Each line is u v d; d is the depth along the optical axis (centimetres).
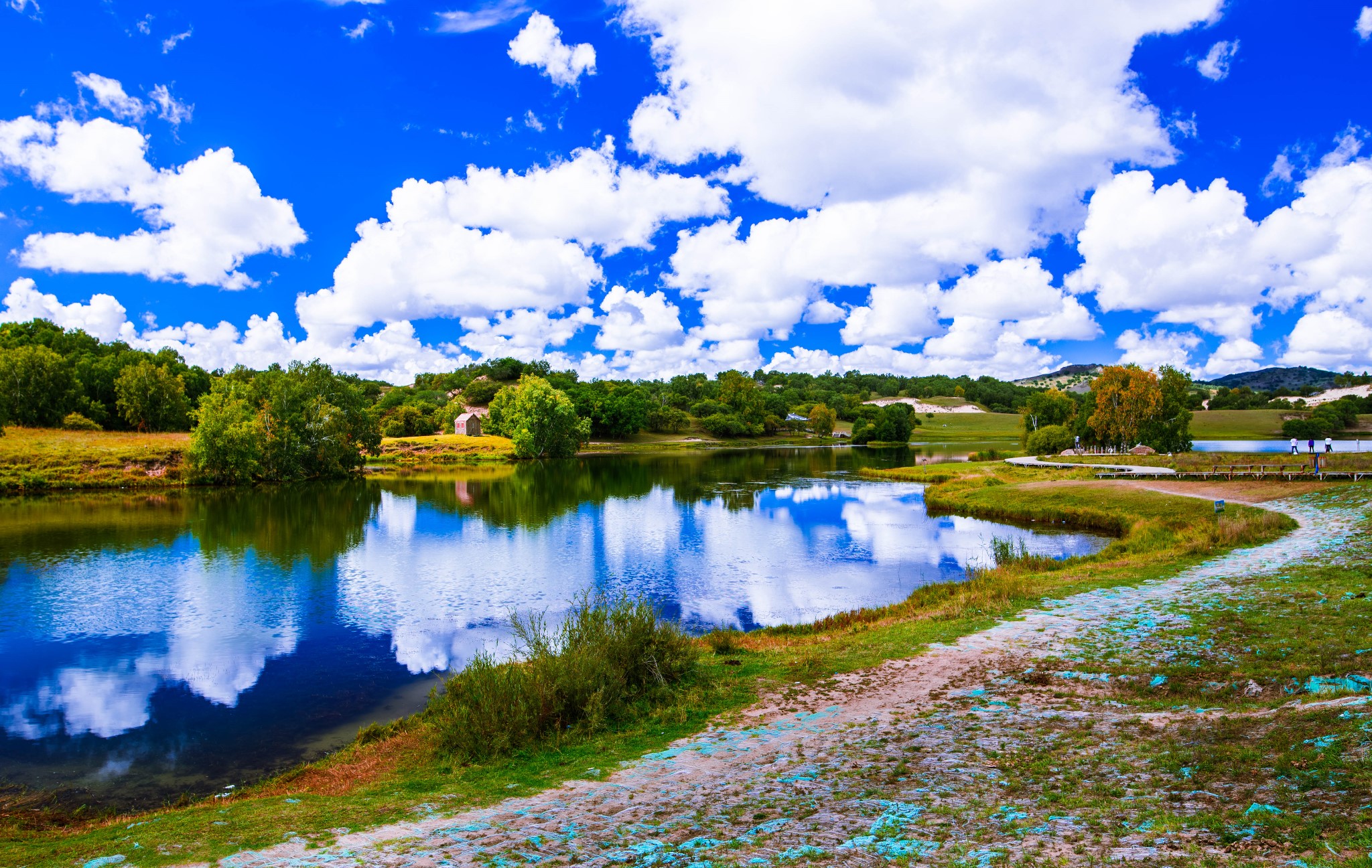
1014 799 739
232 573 3172
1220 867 500
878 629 1914
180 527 4438
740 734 1183
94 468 6969
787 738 1126
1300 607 1463
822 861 627
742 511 4925
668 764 1061
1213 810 615
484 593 2788
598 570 3167
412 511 5150
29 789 1317
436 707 1512
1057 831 630
